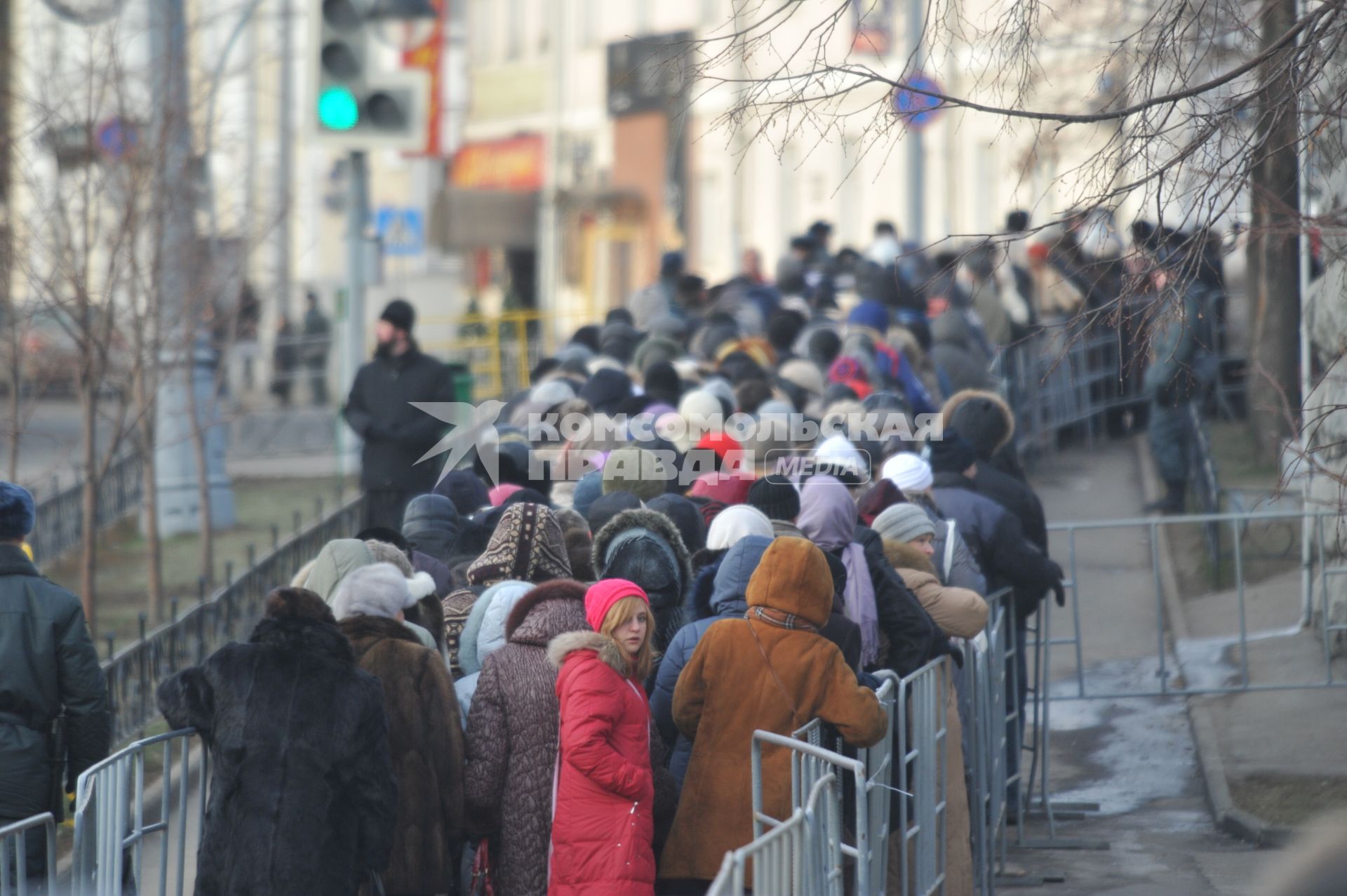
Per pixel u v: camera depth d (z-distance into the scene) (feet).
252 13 166.81
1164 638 122.01
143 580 163.94
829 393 109.40
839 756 55.21
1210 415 200.23
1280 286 166.40
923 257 185.37
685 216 412.77
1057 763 102.68
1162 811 92.22
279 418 271.90
